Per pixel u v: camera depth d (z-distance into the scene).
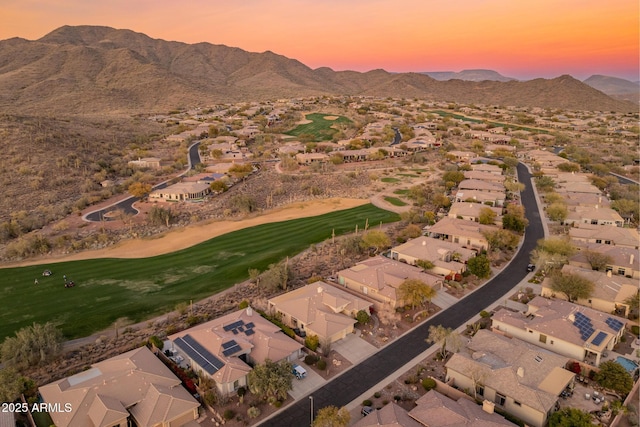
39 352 51.16
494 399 43.62
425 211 109.88
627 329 57.22
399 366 50.19
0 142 153.62
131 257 87.56
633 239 84.75
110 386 42.59
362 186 139.62
